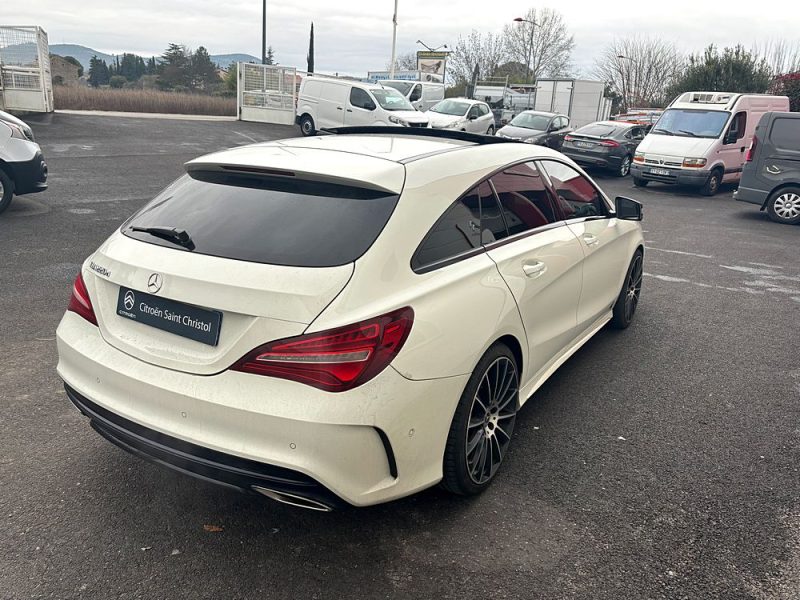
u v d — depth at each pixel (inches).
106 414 107.5
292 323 93.9
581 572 106.0
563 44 2723.9
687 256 347.6
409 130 159.8
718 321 238.2
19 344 184.4
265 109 1064.2
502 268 126.7
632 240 210.2
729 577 105.9
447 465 116.4
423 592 100.8
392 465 102.7
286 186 113.3
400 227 106.0
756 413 165.8
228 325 97.3
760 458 143.8
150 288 103.3
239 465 95.9
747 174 481.1
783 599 101.7
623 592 101.9
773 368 195.8
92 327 112.7
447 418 110.3
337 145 129.7
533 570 106.2
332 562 106.7
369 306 97.3
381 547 110.6
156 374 101.2
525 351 137.5
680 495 128.6
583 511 122.2
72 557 105.0
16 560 103.6
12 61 832.9
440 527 116.2
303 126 898.7
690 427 157.1
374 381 96.0
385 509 120.9
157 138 750.5
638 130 776.3
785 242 400.2
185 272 101.2
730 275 309.0
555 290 149.3
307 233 103.4
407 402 100.7
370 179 108.3
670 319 238.4
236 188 116.3
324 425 92.6
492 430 127.0
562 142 839.7
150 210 120.3
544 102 1227.9
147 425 101.5
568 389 175.8
